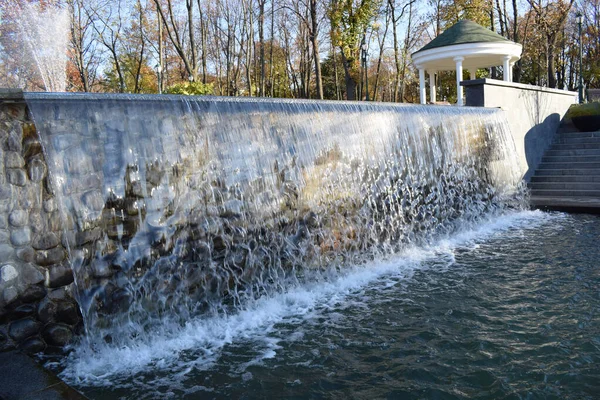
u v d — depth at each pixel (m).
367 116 8.59
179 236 5.70
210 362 4.75
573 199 12.50
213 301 6.04
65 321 4.78
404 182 9.34
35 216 4.60
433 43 17.94
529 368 4.46
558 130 16.06
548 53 27.30
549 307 5.89
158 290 5.48
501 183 12.70
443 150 10.53
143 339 5.28
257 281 6.59
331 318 5.82
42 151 4.66
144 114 5.45
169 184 5.62
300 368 4.59
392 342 5.09
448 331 5.31
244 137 6.52
